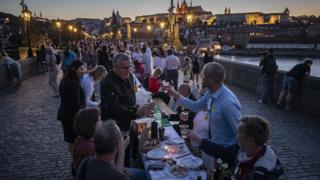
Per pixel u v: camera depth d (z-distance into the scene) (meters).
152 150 3.93
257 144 2.31
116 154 2.57
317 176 5.37
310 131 7.68
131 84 4.46
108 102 4.09
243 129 2.36
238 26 162.88
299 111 9.64
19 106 10.68
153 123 4.34
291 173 5.48
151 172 3.37
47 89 14.04
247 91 13.36
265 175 2.17
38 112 9.82
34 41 37.75
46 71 21.17
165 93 8.29
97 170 2.32
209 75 3.38
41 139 7.29
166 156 3.75
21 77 16.64
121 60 4.07
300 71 9.41
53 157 6.23
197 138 3.34
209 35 141.12
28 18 20.48
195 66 15.38
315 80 8.91
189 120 5.48
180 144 4.19
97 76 6.07
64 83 4.99
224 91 3.41
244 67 13.71
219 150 3.21
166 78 13.23
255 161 2.32
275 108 10.09
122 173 2.38
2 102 11.35
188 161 3.58
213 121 3.48
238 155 2.64
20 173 5.52
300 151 6.44
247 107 10.25
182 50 24.16
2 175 5.44
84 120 3.27
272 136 7.34
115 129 2.46
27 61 18.12
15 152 6.51
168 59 12.98
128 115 4.11
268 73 10.53
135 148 4.36
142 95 6.87
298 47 104.06
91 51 23.45
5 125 8.44
